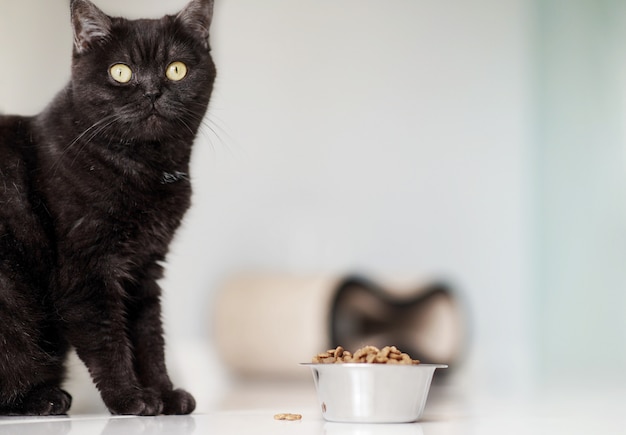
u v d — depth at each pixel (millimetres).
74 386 1479
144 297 1265
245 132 2879
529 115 2961
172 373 2412
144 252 1242
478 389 1971
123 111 1211
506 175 2947
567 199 2910
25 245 1201
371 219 2908
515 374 2617
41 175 1209
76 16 1225
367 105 2939
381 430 1108
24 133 1231
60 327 1211
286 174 2885
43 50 2322
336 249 2879
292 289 2504
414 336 2258
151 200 1232
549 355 2863
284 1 2930
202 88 1262
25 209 1203
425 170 2936
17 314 1197
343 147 2918
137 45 1223
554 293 2904
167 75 1233
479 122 2961
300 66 2926
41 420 1171
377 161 2926
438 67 2967
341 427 1127
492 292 2916
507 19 2986
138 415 1200
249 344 2475
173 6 2701
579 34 2910
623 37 2836
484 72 2973
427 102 2957
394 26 2967
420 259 2910
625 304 2820
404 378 1155
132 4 2670
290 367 2455
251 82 2898
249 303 2502
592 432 1141
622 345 2807
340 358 1179
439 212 2930
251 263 2832
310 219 2877
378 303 2318
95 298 1210
